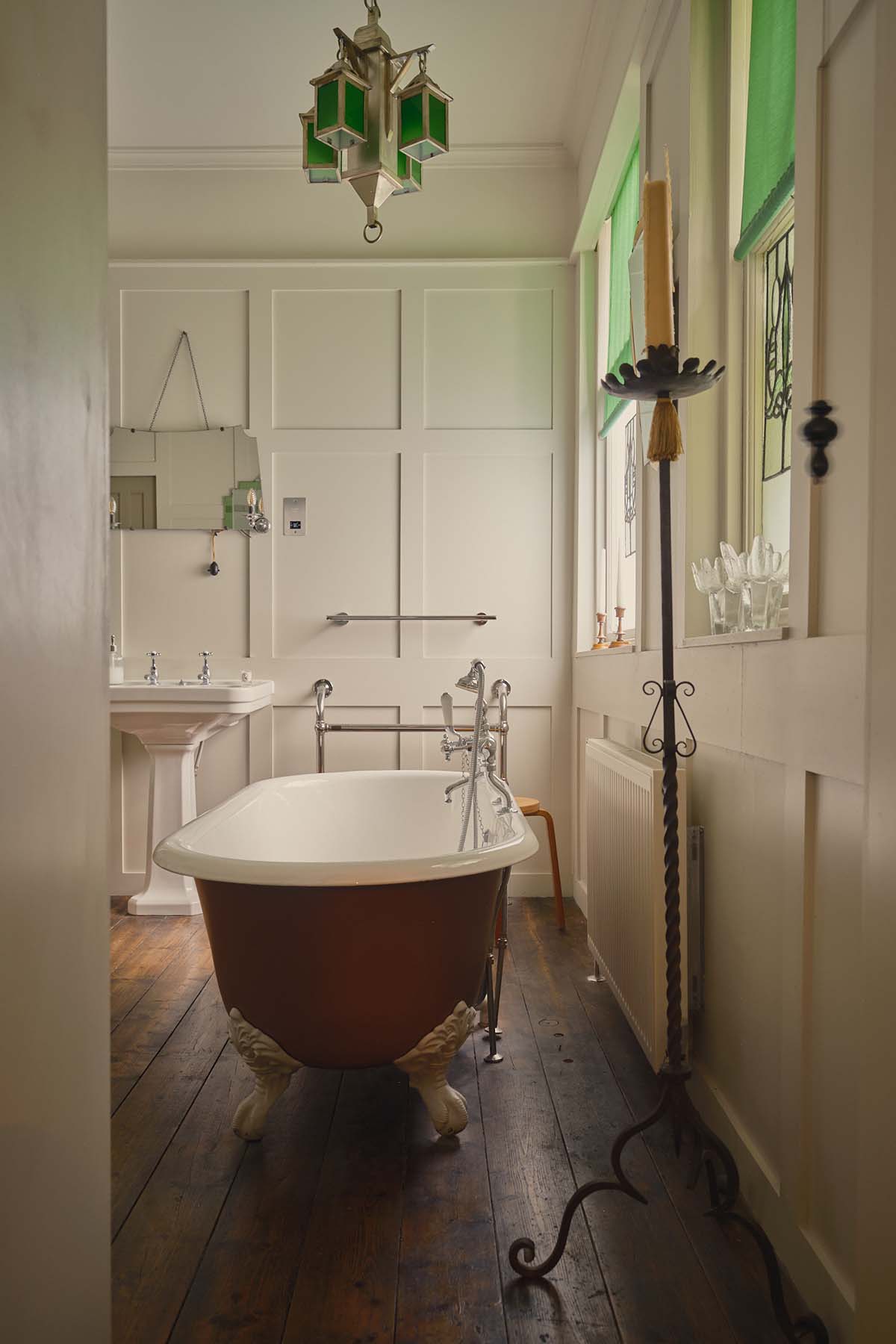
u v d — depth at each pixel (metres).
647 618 2.72
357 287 4.19
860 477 1.31
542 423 4.21
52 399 0.95
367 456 4.20
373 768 4.19
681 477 2.26
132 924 3.77
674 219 2.38
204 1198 1.80
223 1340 1.40
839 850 1.37
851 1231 1.31
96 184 1.07
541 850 4.23
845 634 1.35
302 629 4.21
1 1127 0.83
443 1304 1.49
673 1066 1.65
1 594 0.83
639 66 2.78
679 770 2.11
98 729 1.08
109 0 3.16
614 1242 1.65
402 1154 1.97
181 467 4.19
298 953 1.89
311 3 3.20
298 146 4.12
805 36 1.50
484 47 3.44
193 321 4.20
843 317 1.38
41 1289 0.91
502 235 4.23
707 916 2.10
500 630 4.22
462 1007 2.02
